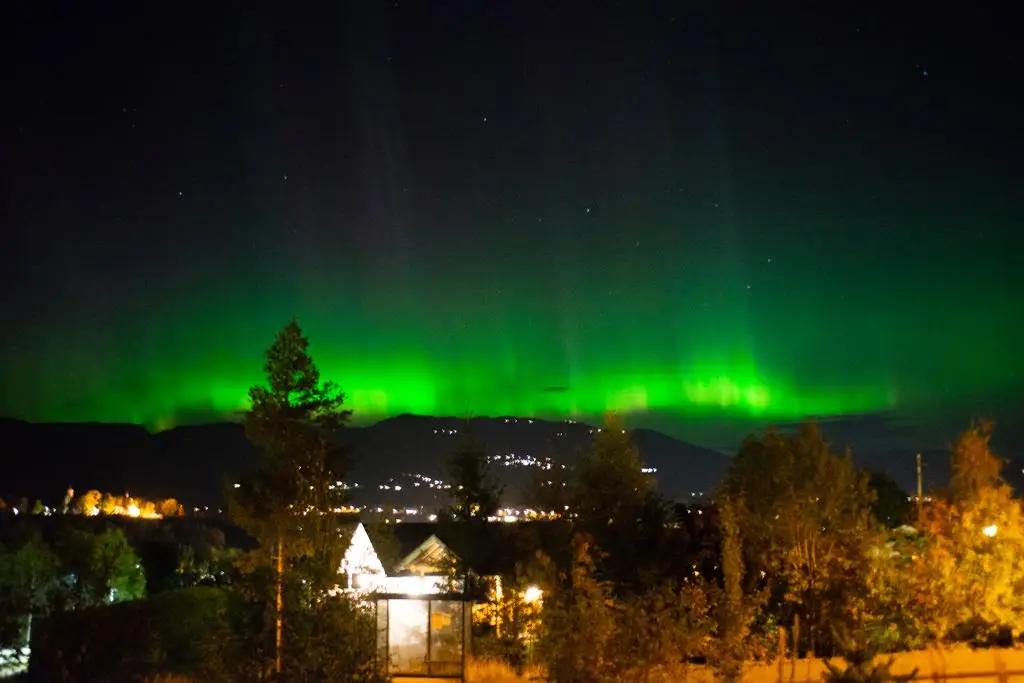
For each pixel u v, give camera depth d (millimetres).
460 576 29984
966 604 26172
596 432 31797
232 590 20375
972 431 28062
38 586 35750
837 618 24062
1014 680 23531
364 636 19812
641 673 17000
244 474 20797
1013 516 27000
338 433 21438
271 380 20781
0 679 26766
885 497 35781
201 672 22359
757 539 26328
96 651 27547
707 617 19359
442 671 26828
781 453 26750
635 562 27406
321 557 20281
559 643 17359
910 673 22500
